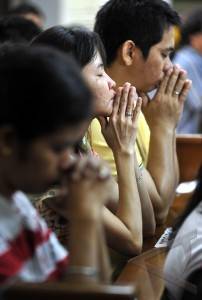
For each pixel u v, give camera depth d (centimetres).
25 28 579
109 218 339
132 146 365
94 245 226
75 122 212
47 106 205
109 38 446
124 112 364
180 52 891
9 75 209
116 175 395
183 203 498
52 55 218
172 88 449
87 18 1190
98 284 208
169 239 359
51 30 354
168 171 443
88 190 229
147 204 393
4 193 226
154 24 440
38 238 231
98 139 403
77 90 211
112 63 449
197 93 842
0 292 203
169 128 449
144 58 443
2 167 217
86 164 231
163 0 454
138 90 450
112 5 448
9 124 207
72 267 224
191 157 534
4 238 222
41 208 314
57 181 239
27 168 214
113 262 356
